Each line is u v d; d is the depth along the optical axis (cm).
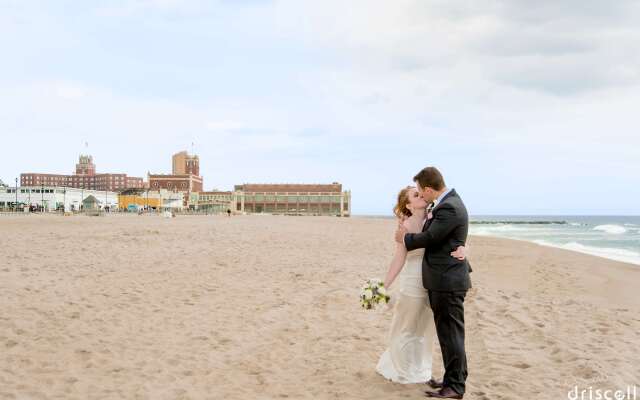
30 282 869
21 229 2464
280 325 637
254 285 926
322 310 728
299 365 479
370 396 394
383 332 609
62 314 656
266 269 1146
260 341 562
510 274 1229
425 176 391
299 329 618
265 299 798
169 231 2420
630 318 708
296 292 864
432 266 380
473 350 535
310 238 2286
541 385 422
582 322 667
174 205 13100
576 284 1088
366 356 508
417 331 420
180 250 1498
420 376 421
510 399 388
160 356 499
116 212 9450
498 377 442
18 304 699
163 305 732
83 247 1494
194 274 1032
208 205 14125
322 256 1472
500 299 832
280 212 13800
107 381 425
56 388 407
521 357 505
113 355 498
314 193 13675
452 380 384
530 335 595
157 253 1395
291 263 1271
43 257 1220
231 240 1962
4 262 1105
